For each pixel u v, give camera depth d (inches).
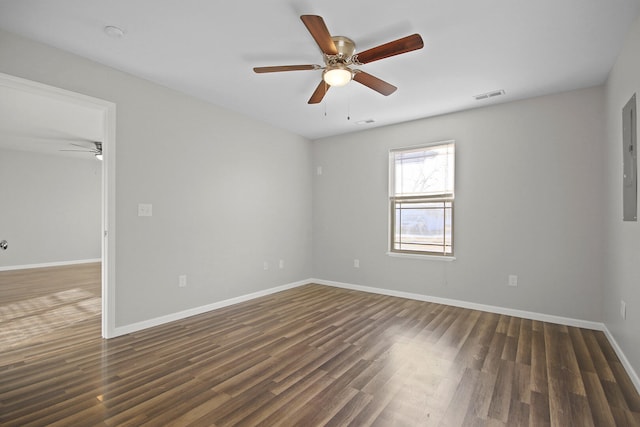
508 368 92.3
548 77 118.8
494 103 145.9
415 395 78.2
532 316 137.6
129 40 96.3
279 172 186.2
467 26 87.8
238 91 134.6
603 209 123.3
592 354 101.7
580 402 75.4
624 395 78.4
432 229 164.6
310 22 73.0
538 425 67.2
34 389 79.5
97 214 310.3
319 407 72.9
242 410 71.6
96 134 205.6
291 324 129.0
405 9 81.1
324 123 178.1
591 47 97.8
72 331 119.7
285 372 89.2
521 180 141.0
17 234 265.0
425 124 167.2
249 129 167.2
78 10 81.7
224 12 82.8
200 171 143.5
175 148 133.6
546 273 135.6
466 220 154.4
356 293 182.4
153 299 126.0
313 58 107.5
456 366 93.4
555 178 133.9
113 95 113.9
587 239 127.6
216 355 99.8
